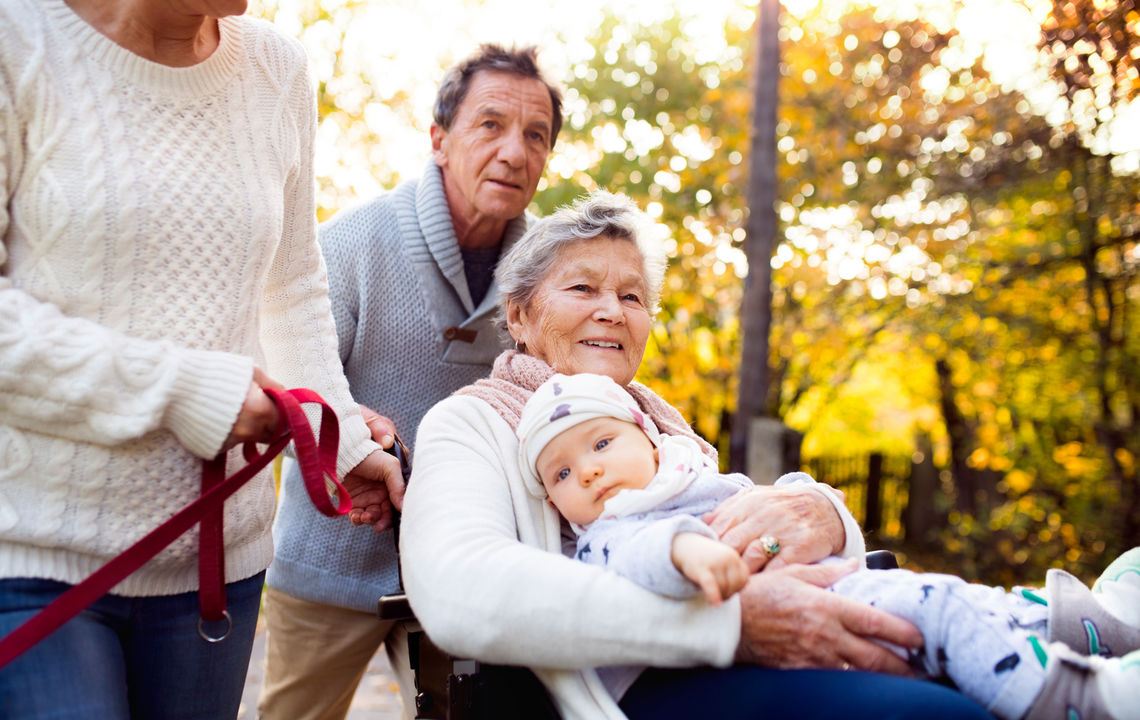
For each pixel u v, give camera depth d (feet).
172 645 4.87
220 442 4.34
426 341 7.42
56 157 4.21
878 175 25.73
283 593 7.35
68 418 4.11
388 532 7.18
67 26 4.29
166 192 4.50
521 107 7.35
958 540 24.72
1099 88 17.85
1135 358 20.97
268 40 5.36
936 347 25.46
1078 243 20.62
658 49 32.09
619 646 4.24
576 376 5.34
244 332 5.00
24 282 4.24
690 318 32.58
